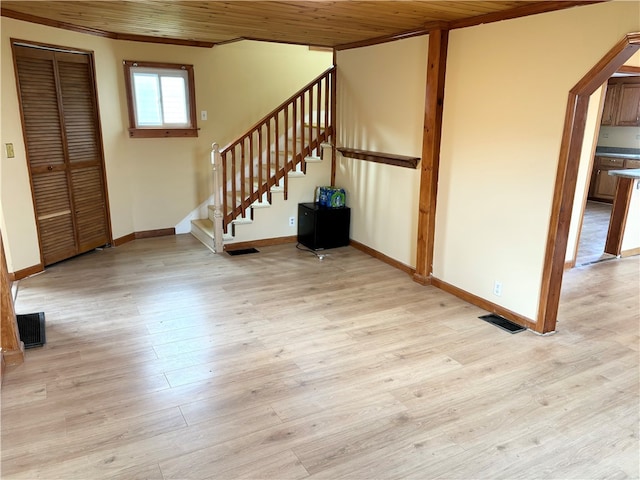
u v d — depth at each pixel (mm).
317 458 2078
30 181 4199
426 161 4027
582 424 2338
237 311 3619
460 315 3602
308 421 2332
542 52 3014
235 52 5664
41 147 4289
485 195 3590
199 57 5449
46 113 4297
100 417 2330
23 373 2709
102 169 5016
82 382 2627
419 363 2895
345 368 2826
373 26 3916
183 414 2365
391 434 2246
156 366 2809
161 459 2057
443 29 3695
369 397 2539
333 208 5273
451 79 3768
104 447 2125
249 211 5332
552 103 2992
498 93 3367
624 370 2846
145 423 2291
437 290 4129
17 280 4164
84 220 4875
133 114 5246
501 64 3312
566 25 2846
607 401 2533
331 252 5211
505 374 2785
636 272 4676
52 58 4285
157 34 4867
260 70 5875
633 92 7695
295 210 5516
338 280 4344
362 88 4922
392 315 3592
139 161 5414
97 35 4719
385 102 4586
